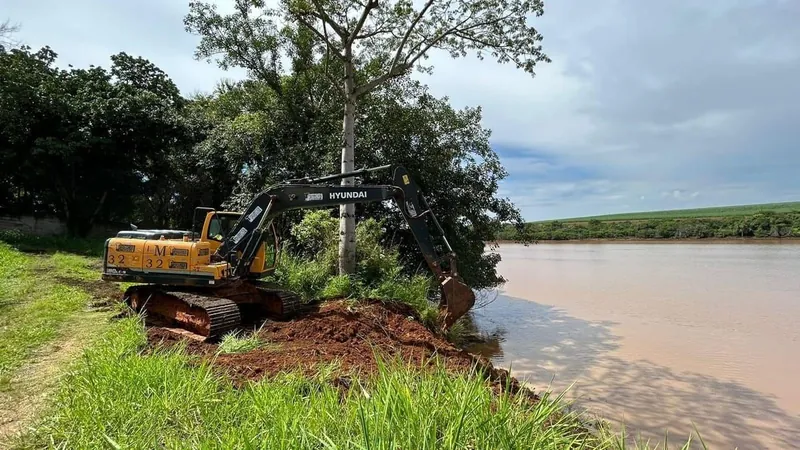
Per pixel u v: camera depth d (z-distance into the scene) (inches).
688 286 753.0
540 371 355.6
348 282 424.5
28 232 959.0
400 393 134.4
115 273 336.8
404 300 415.8
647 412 279.6
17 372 232.4
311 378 203.2
